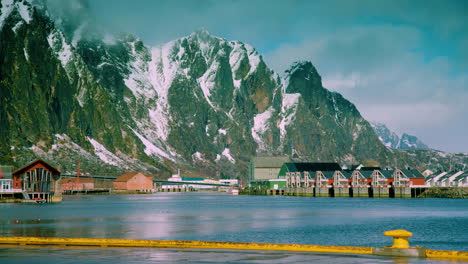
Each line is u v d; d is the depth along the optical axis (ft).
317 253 132.67
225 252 135.74
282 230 310.24
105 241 149.69
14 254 132.77
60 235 259.19
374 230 314.76
